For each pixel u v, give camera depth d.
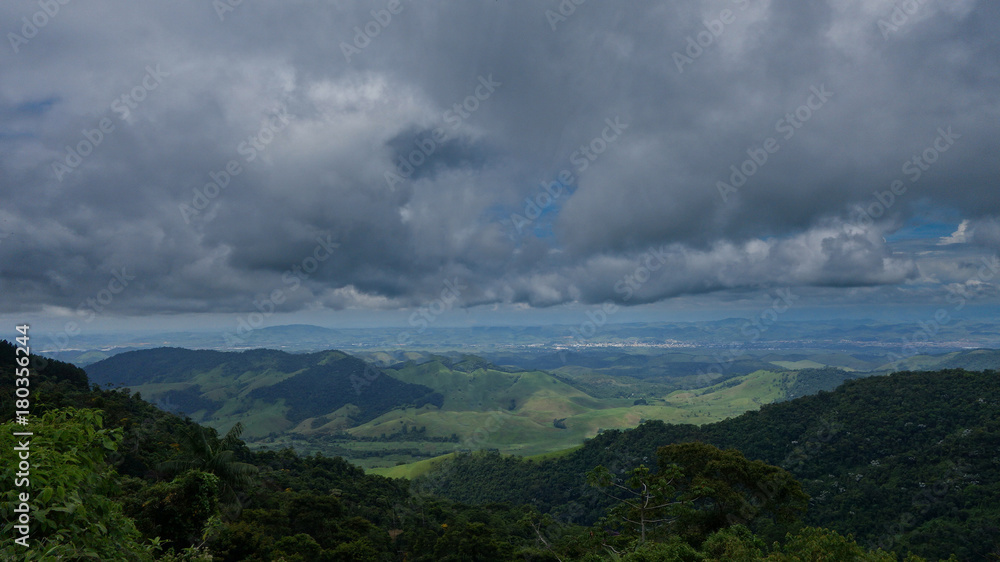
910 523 68.25
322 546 50.81
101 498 6.64
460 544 57.44
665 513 31.86
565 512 103.62
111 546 6.61
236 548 38.12
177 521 29.67
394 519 76.31
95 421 7.11
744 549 21.27
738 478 33.59
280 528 50.38
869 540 68.06
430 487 148.75
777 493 32.59
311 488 79.50
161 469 43.34
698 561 20.42
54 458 6.27
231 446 47.78
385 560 56.50
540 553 47.28
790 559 18.94
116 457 52.44
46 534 6.09
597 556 26.36
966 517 65.19
